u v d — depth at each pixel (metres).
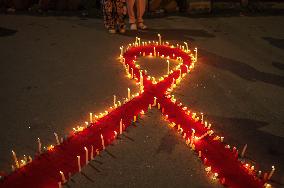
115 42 8.02
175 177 3.78
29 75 6.27
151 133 4.51
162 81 5.91
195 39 8.33
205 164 3.96
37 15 10.18
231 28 9.33
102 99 5.42
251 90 5.81
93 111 5.07
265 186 3.62
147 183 3.69
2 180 3.63
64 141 4.25
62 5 10.55
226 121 4.86
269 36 8.73
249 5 11.46
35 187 3.57
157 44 7.79
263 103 5.40
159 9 10.65
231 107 5.24
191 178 3.76
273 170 3.71
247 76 6.36
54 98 5.44
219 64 6.87
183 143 4.33
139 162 3.99
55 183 3.63
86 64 6.79
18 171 3.76
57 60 6.97
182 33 8.76
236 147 4.29
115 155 4.09
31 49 7.56
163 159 4.04
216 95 5.60
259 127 4.73
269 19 10.25
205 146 4.23
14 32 8.66
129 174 3.80
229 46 7.94
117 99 5.41
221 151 4.15
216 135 4.51
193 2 10.58
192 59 6.96
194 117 4.83
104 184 3.66
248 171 3.82
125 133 4.49
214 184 3.68
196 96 5.54
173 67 6.64
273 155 4.18
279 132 4.63
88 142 4.25
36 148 4.21
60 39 8.22
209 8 10.69
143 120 4.77
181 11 10.87
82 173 3.79
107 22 8.57
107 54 7.30
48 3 10.45
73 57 7.14
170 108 5.04
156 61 6.88
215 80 6.14
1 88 5.76
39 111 5.06
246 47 7.91
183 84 5.94
